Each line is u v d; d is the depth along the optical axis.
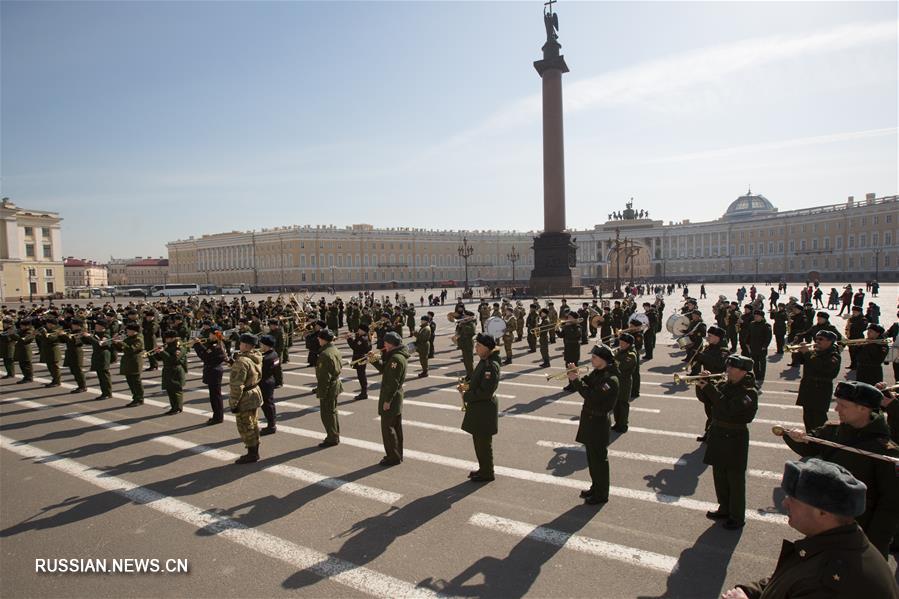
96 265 164.38
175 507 7.05
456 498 7.18
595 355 6.93
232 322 27.53
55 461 8.99
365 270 117.75
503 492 7.36
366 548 5.88
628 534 6.10
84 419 11.89
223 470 8.43
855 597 2.42
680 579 5.17
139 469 8.53
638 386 12.89
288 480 7.95
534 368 17.67
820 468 2.59
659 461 8.50
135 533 6.35
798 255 110.19
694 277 127.12
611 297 59.22
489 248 134.50
